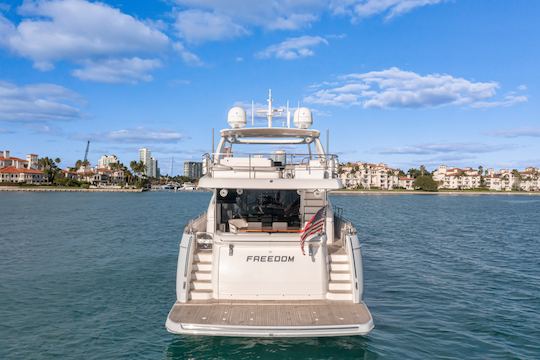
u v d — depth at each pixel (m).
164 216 42.50
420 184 152.25
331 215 8.88
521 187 189.75
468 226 34.66
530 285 13.10
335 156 8.53
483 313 9.93
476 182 190.50
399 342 7.86
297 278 7.18
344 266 7.62
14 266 15.66
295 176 8.00
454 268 15.99
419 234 28.08
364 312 6.71
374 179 175.75
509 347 7.75
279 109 10.27
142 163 182.88
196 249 7.87
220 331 6.15
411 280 13.66
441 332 8.50
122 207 58.50
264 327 6.13
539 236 27.72
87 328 8.66
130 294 11.45
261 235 7.23
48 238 24.42
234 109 9.62
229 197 8.63
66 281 13.06
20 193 120.44
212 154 8.34
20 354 7.38
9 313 9.73
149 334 8.28
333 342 6.99
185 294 7.11
